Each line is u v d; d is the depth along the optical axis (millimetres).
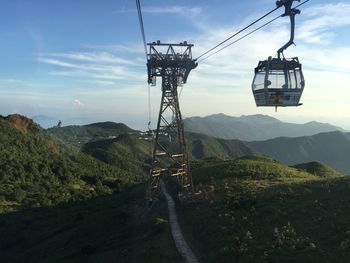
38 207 153875
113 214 83062
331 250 36750
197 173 108562
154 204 76125
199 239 49438
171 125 71375
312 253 36375
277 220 48375
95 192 183375
